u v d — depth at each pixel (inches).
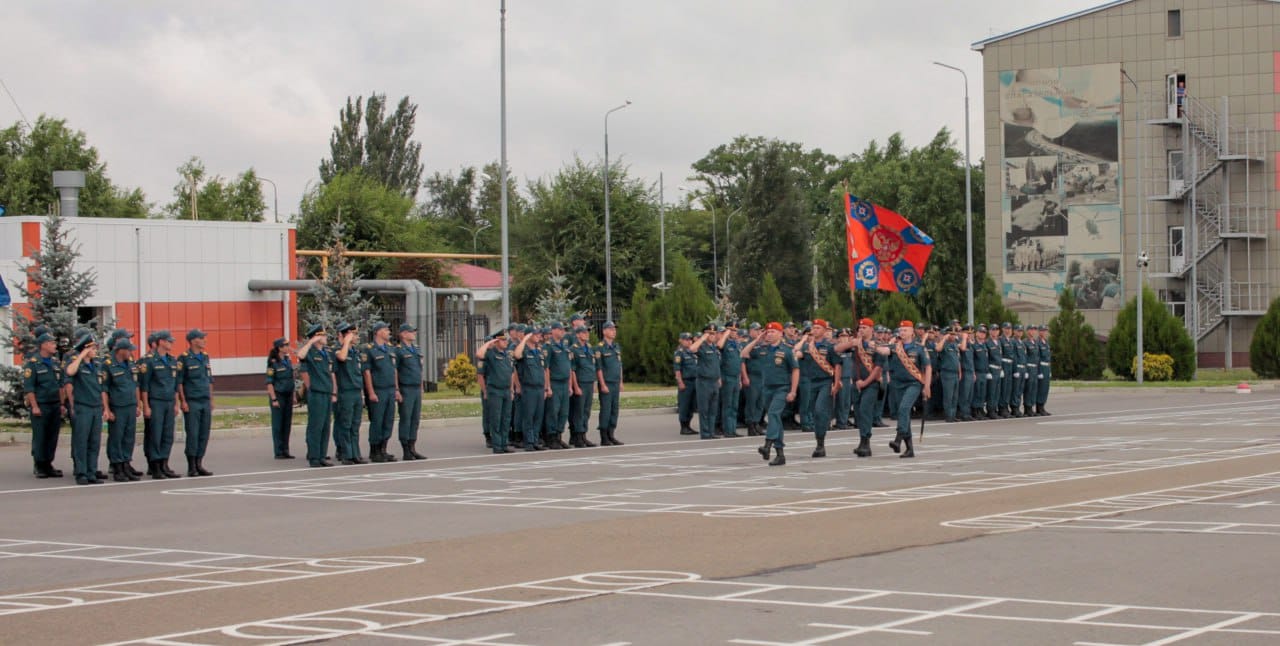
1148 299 2079.2
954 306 3107.8
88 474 773.3
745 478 731.4
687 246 3850.9
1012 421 1232.2
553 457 905.5
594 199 2785.4
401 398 906.7
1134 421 1205.7
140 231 1525.6
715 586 401.1
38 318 1220.5
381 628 346.6
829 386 860.6
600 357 1014.4
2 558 489.7
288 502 655.1
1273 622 340.8
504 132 1507.1
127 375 791.1
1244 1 2384.4
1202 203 2415.1
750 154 4350.4
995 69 2508.6
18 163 2743.6
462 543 502.0
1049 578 407.8
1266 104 2379.4
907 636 326.6
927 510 575.2
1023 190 2498.8
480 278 3351.4
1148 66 2433.6
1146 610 357.7
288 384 920.9
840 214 3346.5
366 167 4079.7
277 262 1647.4
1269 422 1165.7
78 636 345.4
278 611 373.7
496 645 323.6
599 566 442.3
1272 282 2391.7
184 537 536.7
